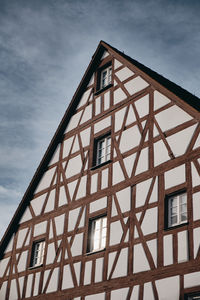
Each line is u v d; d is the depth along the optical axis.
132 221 13.50
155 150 13.72
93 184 15.55
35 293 16.00
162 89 14.27
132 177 14.12
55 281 15.37
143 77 15.30
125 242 13.43
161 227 12.58
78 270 14.66
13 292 17.06
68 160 17.19
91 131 16.67
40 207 17.64
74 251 15.15
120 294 12.95
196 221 11.77
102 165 15.45
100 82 17.52
